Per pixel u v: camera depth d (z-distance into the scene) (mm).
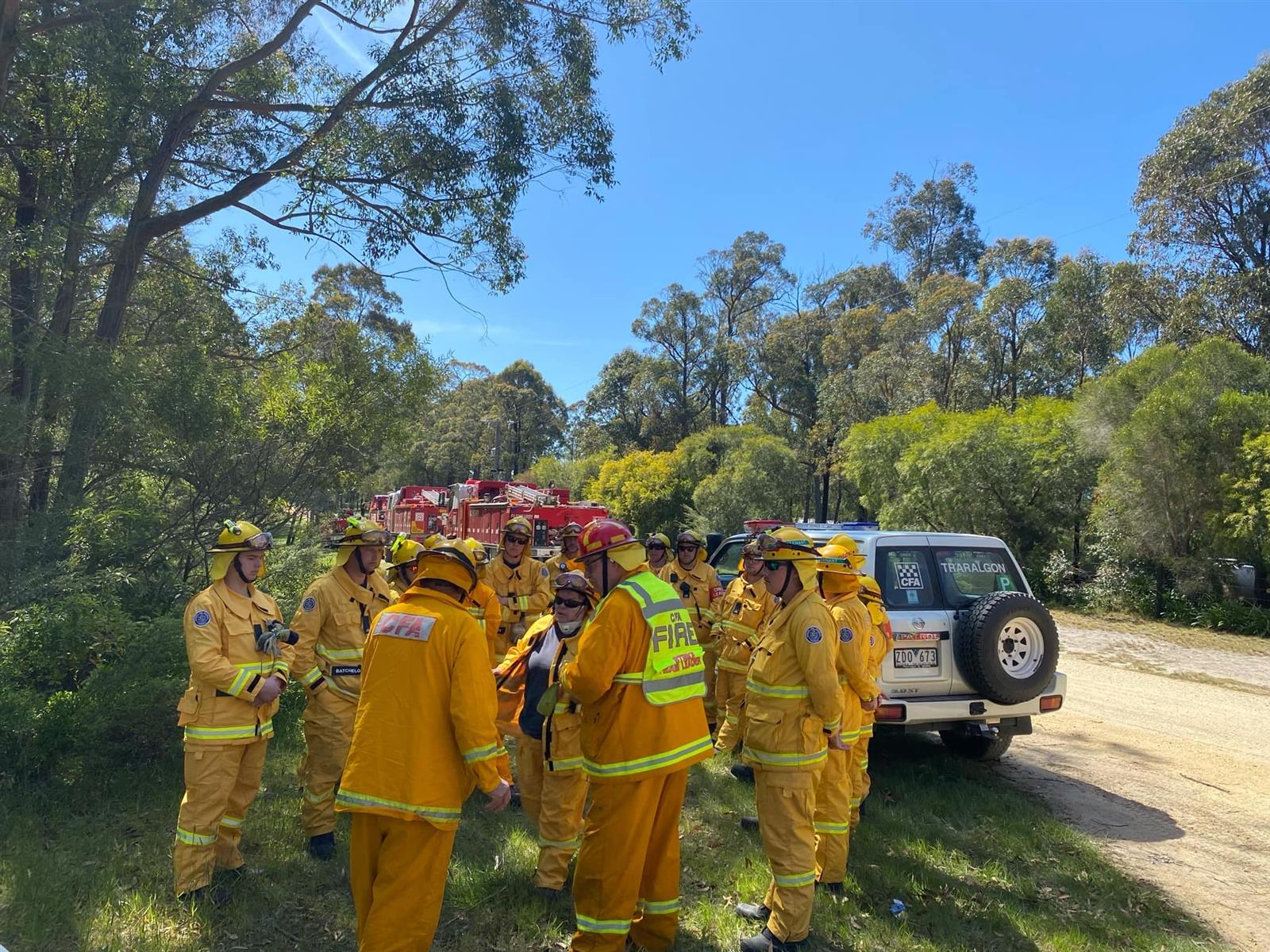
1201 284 24047
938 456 21438
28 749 5176
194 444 8523
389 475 25641
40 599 6102
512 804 5621
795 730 3797
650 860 3723
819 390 40625
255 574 4219
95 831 4797
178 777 5574
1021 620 6105
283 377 11203
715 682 7363
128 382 7719
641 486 38031
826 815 4469
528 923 3998
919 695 6176
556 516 16422
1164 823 5961
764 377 47938
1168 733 8445
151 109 9359
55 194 9453
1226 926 4453
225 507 8984
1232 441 15547
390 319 30234
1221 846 5539
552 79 11156
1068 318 32625
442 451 57750
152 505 7895
